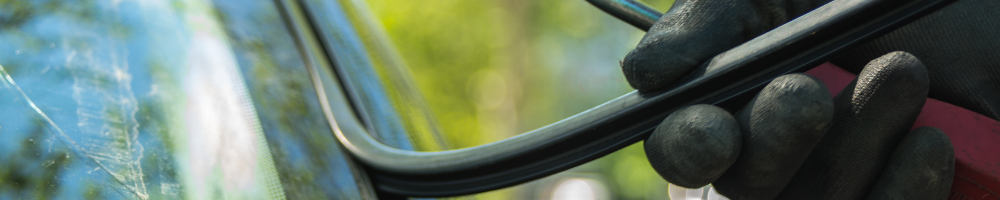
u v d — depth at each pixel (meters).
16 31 0.35
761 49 0.30
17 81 0.33
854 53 0.37
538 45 5.07
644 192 3.96
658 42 0.32
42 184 0.31
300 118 0.40
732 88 0.31
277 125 0.38
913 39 0.36
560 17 5.02
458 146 5.05
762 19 0.33
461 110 5.16
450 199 0.39
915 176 0.31
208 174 0.33
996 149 0.32
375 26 0.66
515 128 4.90
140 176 0.32
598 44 4.96
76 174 0.31
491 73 5.22
